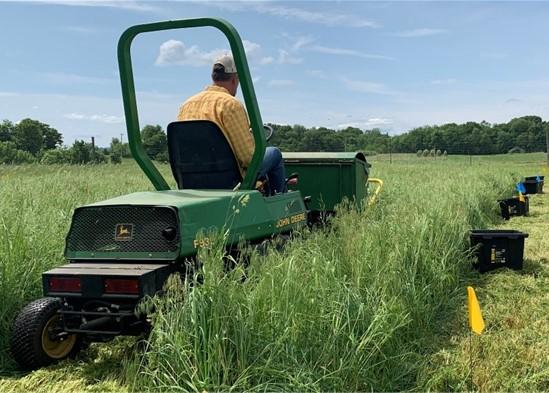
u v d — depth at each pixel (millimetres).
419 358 3969
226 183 4484
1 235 4781
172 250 3615
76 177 11086
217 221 3914
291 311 3602
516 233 6961
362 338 3703
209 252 3584
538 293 5777
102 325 3723
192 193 4176
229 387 3143
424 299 4930
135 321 3613
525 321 4750
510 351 4070
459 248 6684
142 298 3389
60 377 3691
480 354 4066
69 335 3846
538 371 3777
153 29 4434
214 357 3223
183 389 3111
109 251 3746
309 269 4207
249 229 4203
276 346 3383
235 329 3320
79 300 3662
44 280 3580
